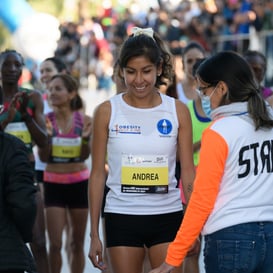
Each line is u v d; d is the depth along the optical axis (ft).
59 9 234.38
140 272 33.86
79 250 50.19
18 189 27.76
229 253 27.81
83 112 50.52
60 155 49.21
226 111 28.73
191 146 34.06
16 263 27.78
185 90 53.47
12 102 42.14
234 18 112.37
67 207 50.14
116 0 155.84
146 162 33.30
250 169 28.25
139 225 33.24
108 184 33.91
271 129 28.76
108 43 141.18
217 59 29.04
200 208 27.89
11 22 154.20
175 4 131.44
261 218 28.02
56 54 142.92
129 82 32.81
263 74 50.16
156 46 32.91
